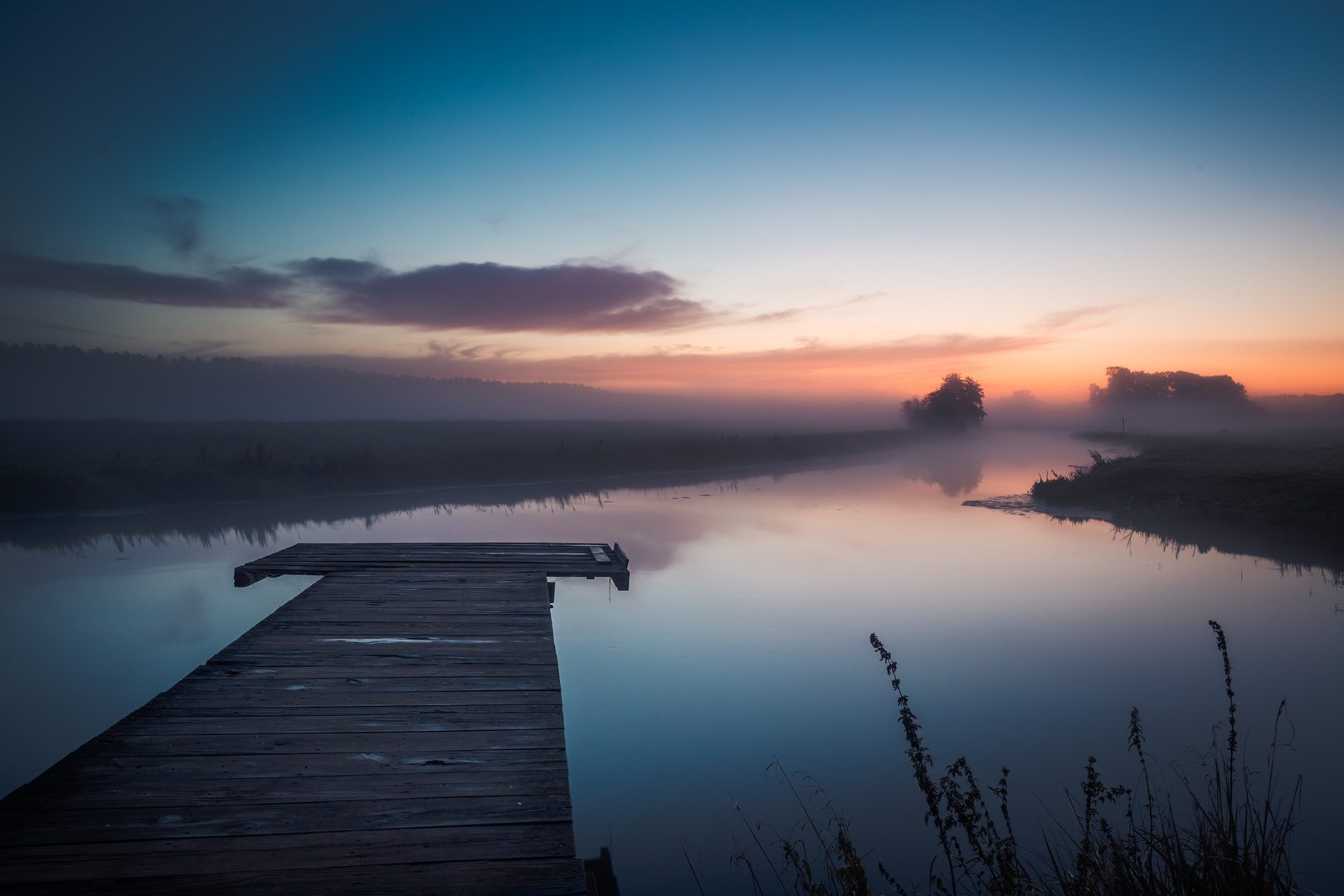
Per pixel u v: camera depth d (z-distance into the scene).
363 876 2.88
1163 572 12.72
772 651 8.73
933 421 83.25
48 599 10.80
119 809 3.29
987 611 10.33
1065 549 14.96
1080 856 3.37
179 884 2.77
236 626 9.59
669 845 4.65
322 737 4.13
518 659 5.62
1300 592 11.29
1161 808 4.72
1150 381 123.44
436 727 4.32
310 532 17.02
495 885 2.85
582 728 6.54
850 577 12.60
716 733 6.43
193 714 4.41
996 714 6.73
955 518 19.53
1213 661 8.12
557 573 9.44
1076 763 5.67
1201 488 19.75
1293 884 3.11
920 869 4.28
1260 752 5.72
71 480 19.72
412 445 39.81
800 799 5.25
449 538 16.14
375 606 7.27
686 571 13.07
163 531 17.08
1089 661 8.22
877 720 6.68
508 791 3.57
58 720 6.60
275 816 3.27
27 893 2.68
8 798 3.35
